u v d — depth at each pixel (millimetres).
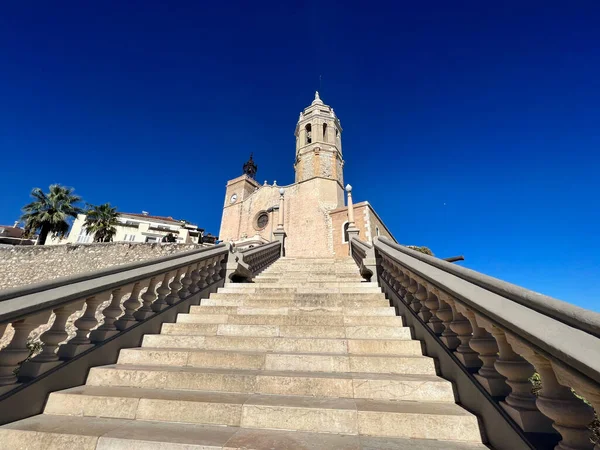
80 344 3043
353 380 2734
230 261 6906
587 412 1479
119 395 2594
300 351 3555
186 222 42188
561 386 1618
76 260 19531
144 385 2910
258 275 8547
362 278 7391
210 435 2111
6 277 19016
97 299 3326
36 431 2127
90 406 2523
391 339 3709
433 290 3162
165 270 4434
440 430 2152
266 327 4031
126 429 2201
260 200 30219
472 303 2248
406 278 4145
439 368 3002
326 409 2291
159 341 3855
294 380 2770
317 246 24922
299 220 26641
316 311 4656
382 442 2057
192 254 5336
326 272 8547
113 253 19547
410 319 3943
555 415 1545
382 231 28609
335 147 29531
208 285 5965
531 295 1747
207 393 2729
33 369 2604
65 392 2648
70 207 28719
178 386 2869
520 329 1703
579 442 1461
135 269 3912
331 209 26234
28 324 2564
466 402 2406
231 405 2389
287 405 2369
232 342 3705
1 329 2346
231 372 3008
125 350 3482
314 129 29828
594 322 1312
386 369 3082
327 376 2852
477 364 2508
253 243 24812
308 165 28531
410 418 2205
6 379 2381
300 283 6746
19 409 2367
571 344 1384
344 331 3906
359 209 23750
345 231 24156
